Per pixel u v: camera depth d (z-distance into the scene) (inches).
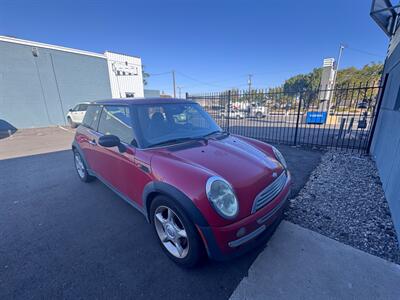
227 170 69.8
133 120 91.3
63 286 66.1
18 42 451.5
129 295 62.9
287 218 100.7
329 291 62.7
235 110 498.9
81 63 564.4
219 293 62.9
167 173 68.9
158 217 77.5
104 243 86.7
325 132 384.2
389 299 60.0
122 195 102.0
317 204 113.4
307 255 76.9
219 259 62.9
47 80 504.1
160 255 79.4
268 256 76.7
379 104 202.5
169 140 91.8
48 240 89.1
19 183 151.5
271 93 295.6
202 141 95.1
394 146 120.3
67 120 542.0
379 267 71.0
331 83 591.8
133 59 702.5
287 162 190.7
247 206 64.6
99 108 123.6
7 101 449.1
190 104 118.8
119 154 93.1
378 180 143.9
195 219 60.8
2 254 80.9
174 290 64.2
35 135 389.4
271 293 62.4
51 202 123.0
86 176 146.5
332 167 173.6
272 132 380.5
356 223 96.2
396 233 86.9
